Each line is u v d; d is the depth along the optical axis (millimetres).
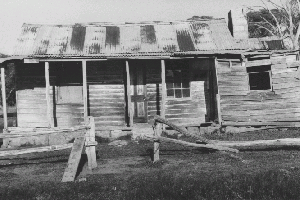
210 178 7637
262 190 6895
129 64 17812
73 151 8977
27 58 15547
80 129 9680
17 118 17219
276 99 16828
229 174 8016
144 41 17531
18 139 15914
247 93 16922
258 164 9281
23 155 12906
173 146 13422
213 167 9203
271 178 7406
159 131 10555
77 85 17562
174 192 6895
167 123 10516
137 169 9469
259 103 16875
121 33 18234
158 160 10359
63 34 17781
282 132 15602
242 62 17000
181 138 15555
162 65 16281
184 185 7164
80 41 17312
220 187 7055
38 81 17344
